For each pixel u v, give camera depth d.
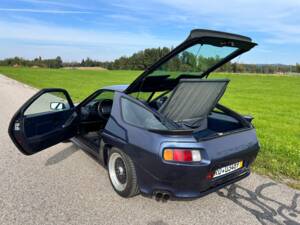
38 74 38.81
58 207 2.90
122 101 3.29
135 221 2.69
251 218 2.77
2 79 25.03
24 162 4.14
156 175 2.68
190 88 2.82
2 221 2.62
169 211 2.88
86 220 2.68
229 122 3.62
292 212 2.89
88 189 3.32
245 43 2.95
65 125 4.02
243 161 3.08
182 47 2.58
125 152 2.97
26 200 3.03
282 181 3.67
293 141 6.07
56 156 4.43
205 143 2.66
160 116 2.79
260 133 6.98
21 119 3.31
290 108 12.68
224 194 3.27
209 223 2.68
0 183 3.43
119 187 3.19
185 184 2.61
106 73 51.69
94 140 4.20
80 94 14.23
